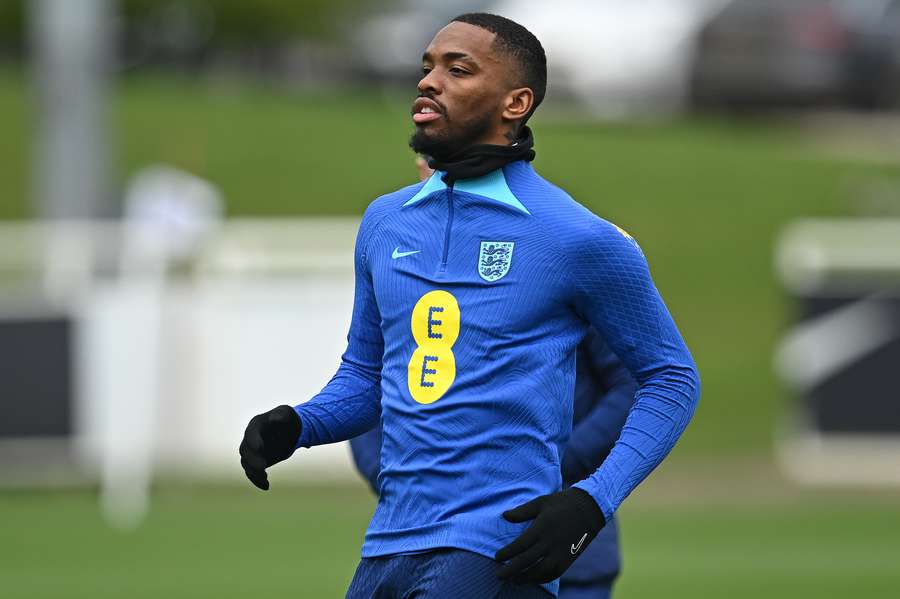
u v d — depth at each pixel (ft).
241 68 316.19
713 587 95.20
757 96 258.37
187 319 128.67
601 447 49.70
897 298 136.87
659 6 263.70
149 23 306.76
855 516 123.65
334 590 93.66
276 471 131.75
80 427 127.75
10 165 224.12
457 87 42.11
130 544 109.40
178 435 128.57
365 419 45.21
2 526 116.26
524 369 40.98
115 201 156.97
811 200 223.10
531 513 39.58
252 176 223.71
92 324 127.75
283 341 128.67
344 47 309.83
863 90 259.19
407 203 43.09
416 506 41.22
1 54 313.94
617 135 252.42
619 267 41.32
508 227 41.50
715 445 151.43
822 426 137.90
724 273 199.93
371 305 44.62
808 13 257.34
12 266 129.70
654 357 42.04
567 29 261.65
